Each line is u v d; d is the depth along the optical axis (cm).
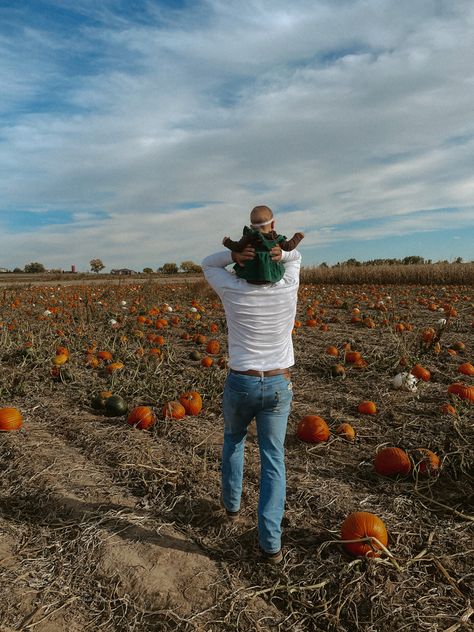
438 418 544
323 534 354
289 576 312
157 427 551
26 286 3059
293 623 278
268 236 304
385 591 294
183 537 356
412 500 397
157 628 276
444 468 444
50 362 824
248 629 272
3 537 360
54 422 577
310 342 1024
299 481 427
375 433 531
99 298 2150
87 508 390
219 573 316
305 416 545
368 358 811
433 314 1441
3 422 543
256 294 303
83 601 297
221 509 386
